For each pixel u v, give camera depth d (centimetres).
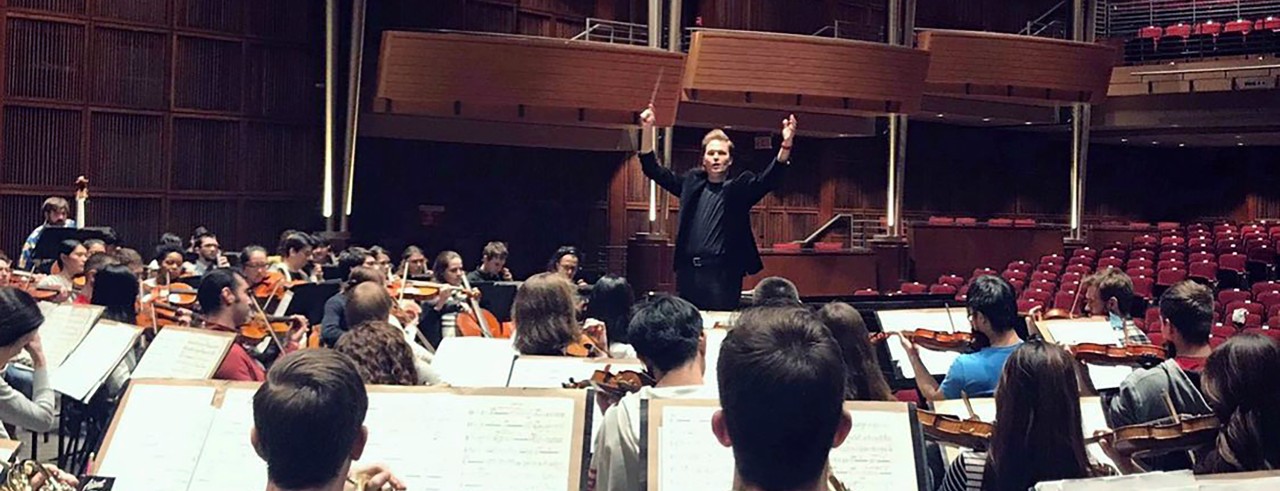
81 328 607
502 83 1586
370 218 1772
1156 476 229
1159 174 2842
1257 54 2206
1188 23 2406
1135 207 2830
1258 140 2588
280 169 1612
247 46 1576
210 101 1546
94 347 584
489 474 329
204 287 624
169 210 1512
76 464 687
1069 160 2675
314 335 848
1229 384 347
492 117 1630
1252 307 1394
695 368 372
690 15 2047
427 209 1817
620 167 2033
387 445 334
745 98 1755
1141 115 2314
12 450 305
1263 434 343
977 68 1961
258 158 1591
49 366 590
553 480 328
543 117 1639
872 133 2119
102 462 336
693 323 369
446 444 334
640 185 2061
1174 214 2852
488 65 1573
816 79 1767
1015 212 2638
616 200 2030
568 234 1984
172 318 777
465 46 1560
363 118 1700
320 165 1647
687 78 1731
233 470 334
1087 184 2772
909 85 1838
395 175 1795
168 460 336
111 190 1462
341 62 1636
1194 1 2391
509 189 1917
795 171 2305
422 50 1548
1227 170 2853
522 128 1808
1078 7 2250
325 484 241
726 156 700
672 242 2073
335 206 1638
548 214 1961
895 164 2114
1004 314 496
